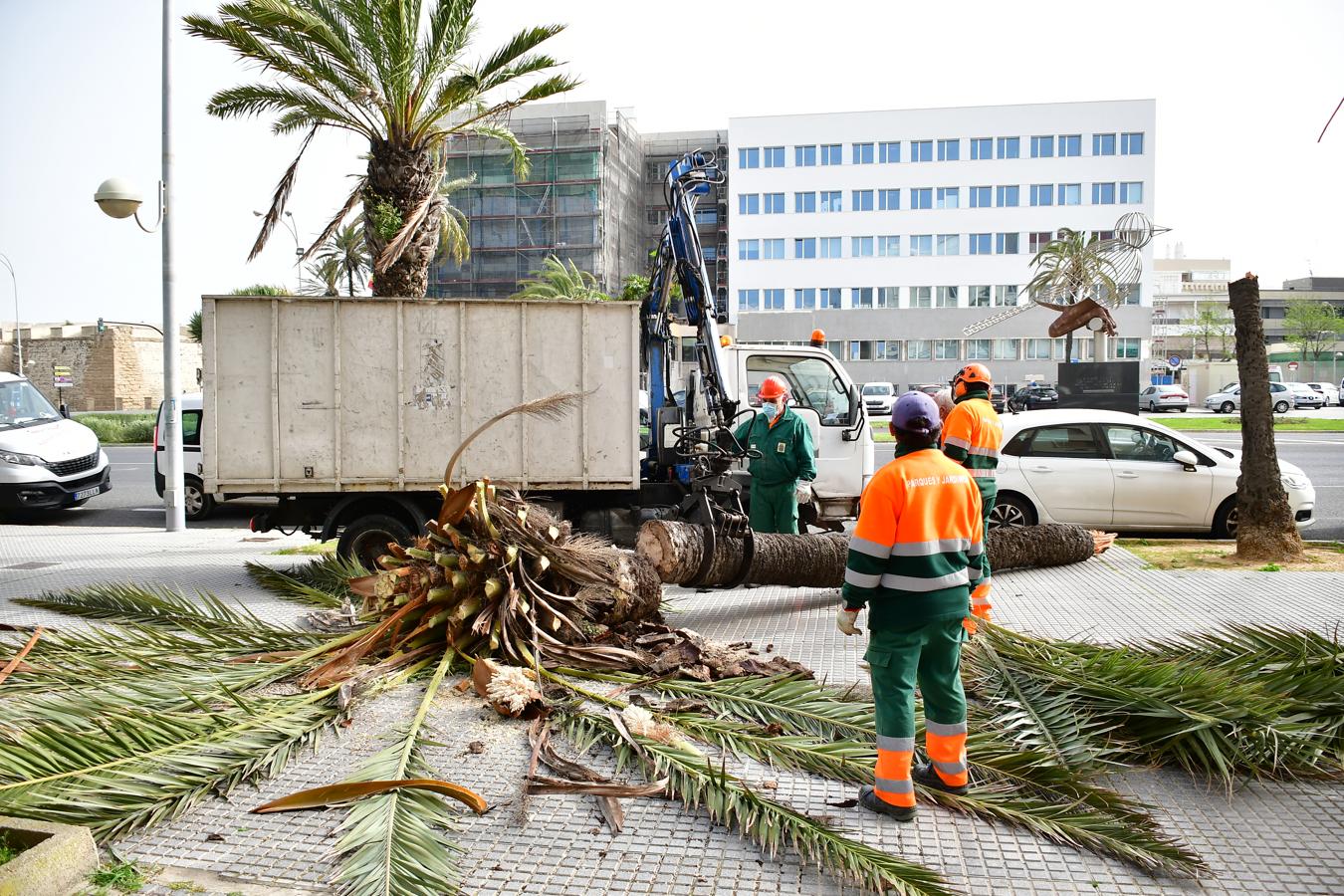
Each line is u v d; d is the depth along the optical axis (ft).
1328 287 363.56
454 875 10.96
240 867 11.22
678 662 18.34
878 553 12.53
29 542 41.32
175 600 23.45
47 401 55.31
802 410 35.01
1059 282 157.99
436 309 29.96
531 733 15.24
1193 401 193.67
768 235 208.33
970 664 17.70
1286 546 31.83
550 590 19.93
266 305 29.27
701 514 25.07
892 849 11.97
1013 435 37.01
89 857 10.82
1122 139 197.88
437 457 30.22
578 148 220.23
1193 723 14.62
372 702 16.72
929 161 202.90
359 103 43.98
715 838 12.16
